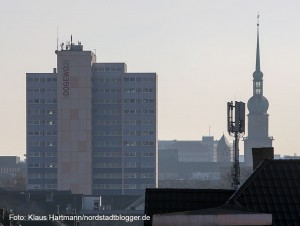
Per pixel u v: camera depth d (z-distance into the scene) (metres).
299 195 91.94
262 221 73.75
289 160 96.31
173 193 98.94
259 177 94.19
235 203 91.19
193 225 72.62
